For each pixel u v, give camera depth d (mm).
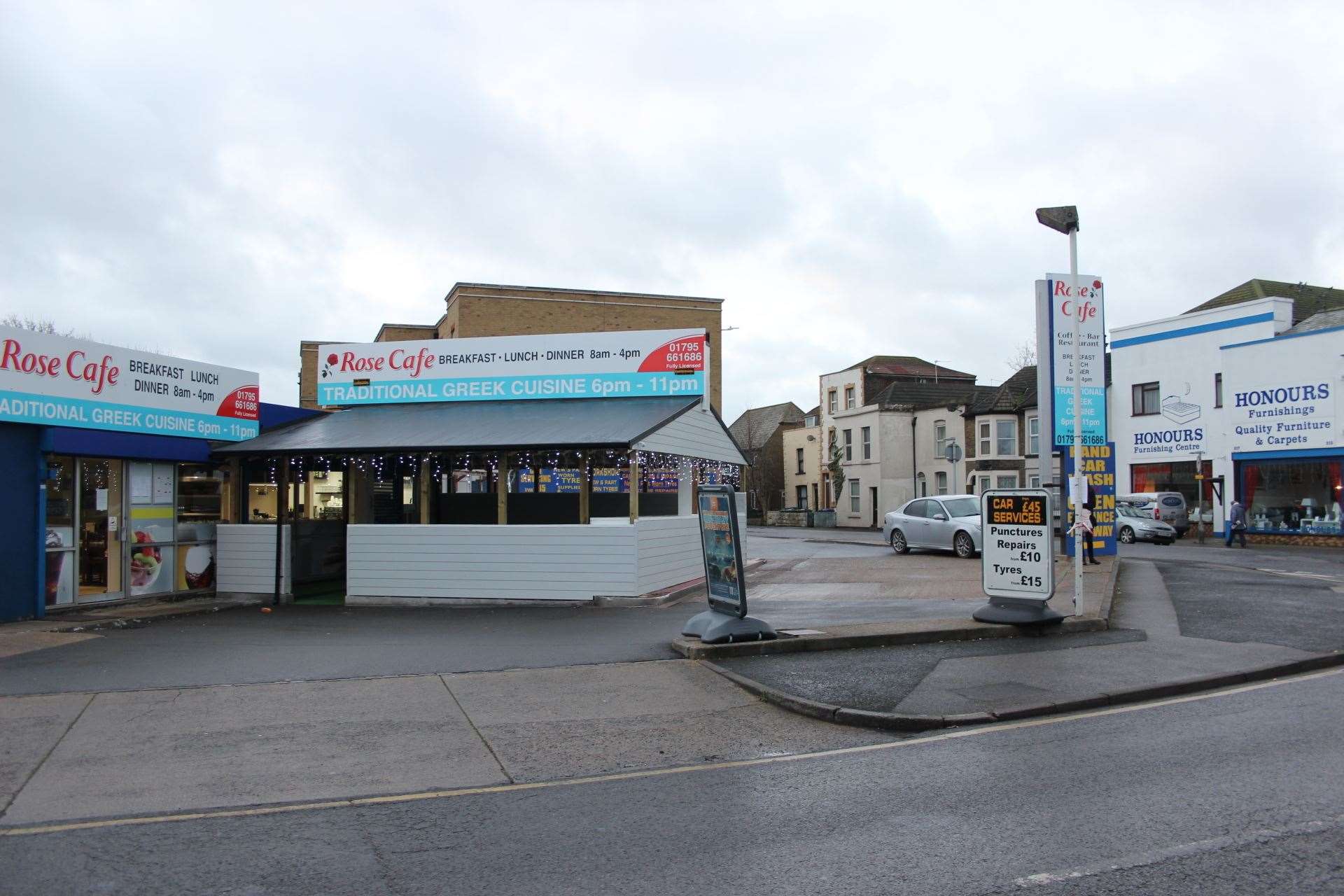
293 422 19656
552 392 19359
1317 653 10469
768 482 66000
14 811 5965
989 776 6438
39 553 14391
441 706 8617
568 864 5027
